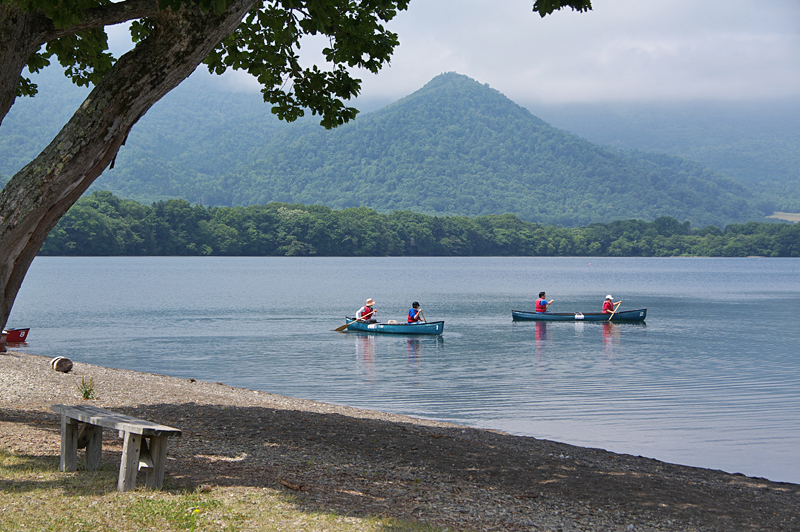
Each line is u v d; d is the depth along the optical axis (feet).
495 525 23.91
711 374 74.90
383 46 39.55
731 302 197.77
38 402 41.65
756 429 49.57
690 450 43.88
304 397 61.57
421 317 120.98
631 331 121.60
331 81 41.06
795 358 87.61
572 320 139.03
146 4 26.27
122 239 553.23
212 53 39.99
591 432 48.44
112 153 25.61
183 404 44.98
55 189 24.75
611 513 27.55
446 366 80.59
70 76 41.83
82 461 27.22
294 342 102.89
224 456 30.55
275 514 22.04
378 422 44.86
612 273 426.10
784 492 33.58
